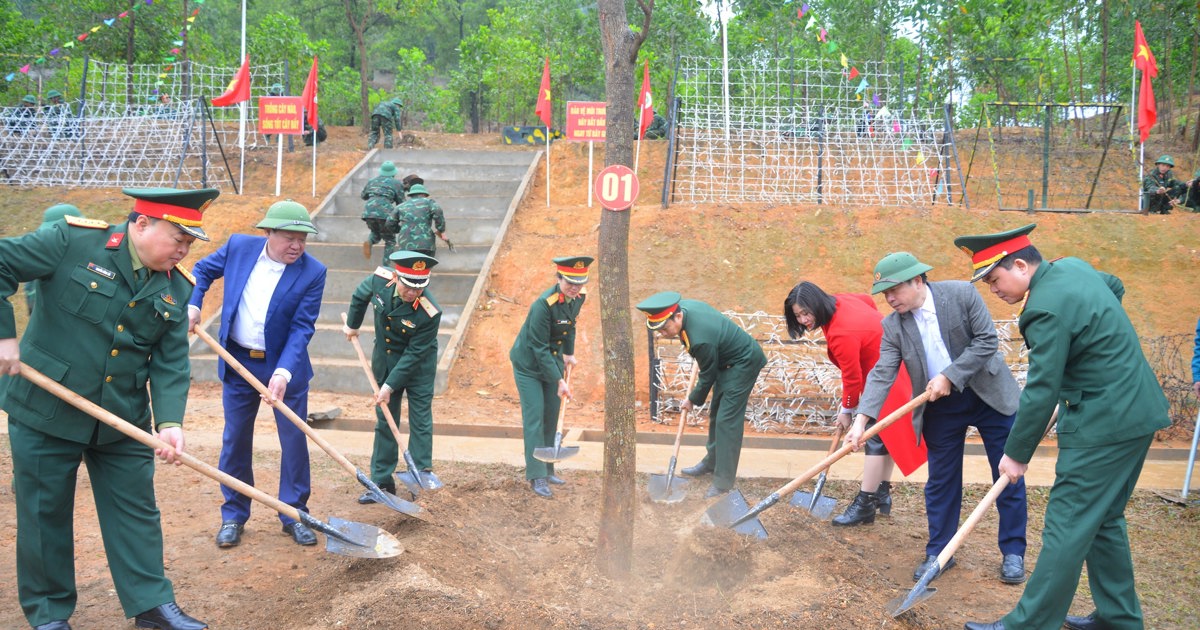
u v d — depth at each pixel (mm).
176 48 18031
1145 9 16516
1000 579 4887
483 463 7059
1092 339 3893
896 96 16328
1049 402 3910
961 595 4676
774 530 5219
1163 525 5762
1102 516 3865
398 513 5492
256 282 5246
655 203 14562
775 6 15922
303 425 5062
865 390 5180
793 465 7145
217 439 7461
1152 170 13555
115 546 3959
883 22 17609
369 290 6012
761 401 9125
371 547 4375
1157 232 11430
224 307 5254
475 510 5656
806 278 11008
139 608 3953
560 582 4547
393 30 31391
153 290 3910
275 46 20688
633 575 4707
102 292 3785
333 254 12430
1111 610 4070
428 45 36375
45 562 3869
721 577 4590
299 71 21094
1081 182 14734
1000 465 4207
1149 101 12195
